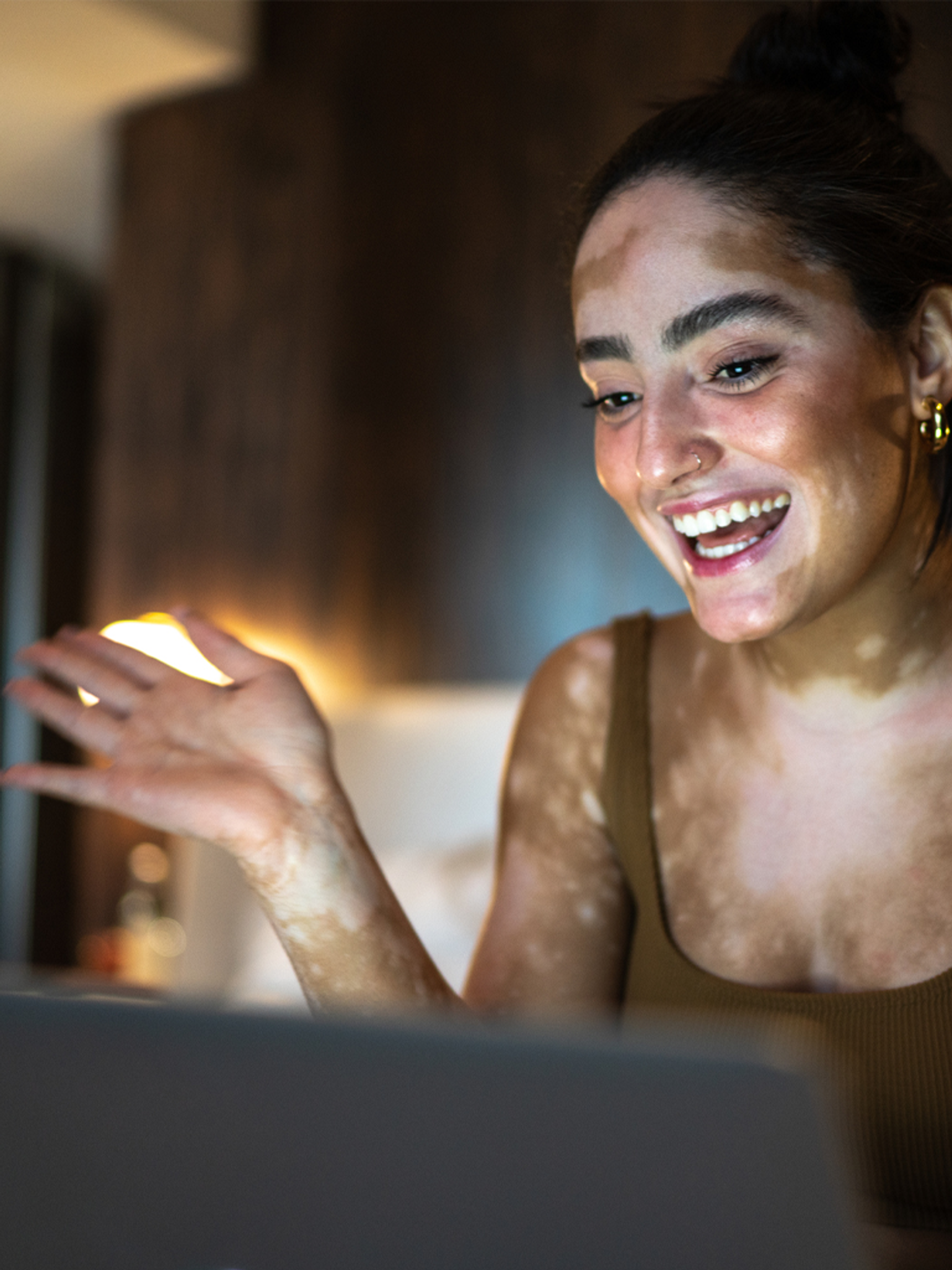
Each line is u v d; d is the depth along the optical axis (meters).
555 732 1.24
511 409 3.29
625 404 1.03
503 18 3.36
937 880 1.00
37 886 4.76
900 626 1.02
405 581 3.46
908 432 1.00
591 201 1.05
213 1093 0.41
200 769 0.89
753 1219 0.37
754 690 1.11
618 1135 0.38
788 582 0.96
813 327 0.95
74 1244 0.42
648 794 1.15
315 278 3.68
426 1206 0.39
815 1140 0.37
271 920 0.91
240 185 3.83
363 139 3.60
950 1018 0.92
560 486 3.20
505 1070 0.38
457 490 3.38
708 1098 0.37
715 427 0.95
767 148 0.97
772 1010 0.99
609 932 1.21
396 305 3.52
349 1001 0.90
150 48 3.65
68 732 0.92
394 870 2.91
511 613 3.26
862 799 1.04
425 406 3.44
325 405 3.64
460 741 3.24
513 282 3.31
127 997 0.42
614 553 3.12
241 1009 0.40
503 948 1.21
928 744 1.03
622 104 3.14
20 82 3.81
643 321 0.97
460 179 3.41
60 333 5.11
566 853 1.22
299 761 0.89
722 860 1.10
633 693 1.18
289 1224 0.41
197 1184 0.41
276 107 3.77
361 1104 0.39
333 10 3.67
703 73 3.02
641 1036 0.38
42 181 4.37
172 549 3.91
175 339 3.95
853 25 1.12
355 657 3.53
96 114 4.03
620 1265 0.38
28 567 4.98
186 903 3.50
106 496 4.06
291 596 3.67
